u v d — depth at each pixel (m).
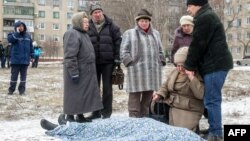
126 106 11.10
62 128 6.86
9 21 85.19
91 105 7.75
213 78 6.21
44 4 88.56
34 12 87.44
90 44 7.92
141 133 6.01
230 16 81.44
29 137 6.83
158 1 48.78
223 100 12.20
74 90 7.71
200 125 7.88
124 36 8.14
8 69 29.67
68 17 90.81
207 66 6.27
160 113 7.36
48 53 72.25
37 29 87.94
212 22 6.20
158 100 7.08
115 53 8.45
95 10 8.31
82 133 6.57
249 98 12.71
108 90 8.40
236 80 20.30
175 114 6.77
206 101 6.32
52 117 9.41
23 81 13.35
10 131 7.52
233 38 83.12
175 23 50.06
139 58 8.06
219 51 6.20
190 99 6.74
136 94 8.10
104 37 8.33
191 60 6.33
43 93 14.00
